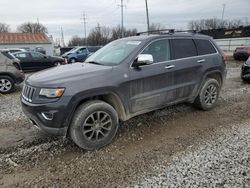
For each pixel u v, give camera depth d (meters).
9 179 2.96
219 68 5.29
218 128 4.36
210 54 5.16
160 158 3.36
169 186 2.75
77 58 21.06
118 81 3.70
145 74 4.00
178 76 4.50
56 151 3.62
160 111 5.27
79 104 3.52
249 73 8.65
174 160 3.29
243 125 4.48
